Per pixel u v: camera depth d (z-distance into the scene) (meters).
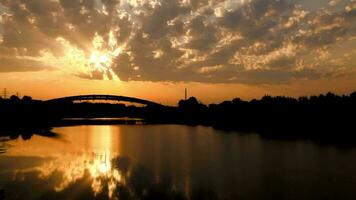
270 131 92.56
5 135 81.44
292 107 120.75
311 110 113.19
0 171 39.78
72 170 41.09
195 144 67.56
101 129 107.81
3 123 124.50
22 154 52.69
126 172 40.19
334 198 29.91
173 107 188.50
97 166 43.75
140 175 38.66
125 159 49.25
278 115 121.88
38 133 88.19
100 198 30.27
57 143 67.44
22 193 31.31
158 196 30.94
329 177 37.44
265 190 32.44
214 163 45.88
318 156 51.06
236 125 121.44
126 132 96.75
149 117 194.38
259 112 130.88
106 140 74.94
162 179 36.75
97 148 61.19
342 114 102.75
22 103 159.50
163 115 188.62
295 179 36.59
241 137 79.88
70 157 50.66
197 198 30.25
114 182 35.44
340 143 65.44
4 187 33.12
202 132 96.06
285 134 83.94
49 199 29.77
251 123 123.25
